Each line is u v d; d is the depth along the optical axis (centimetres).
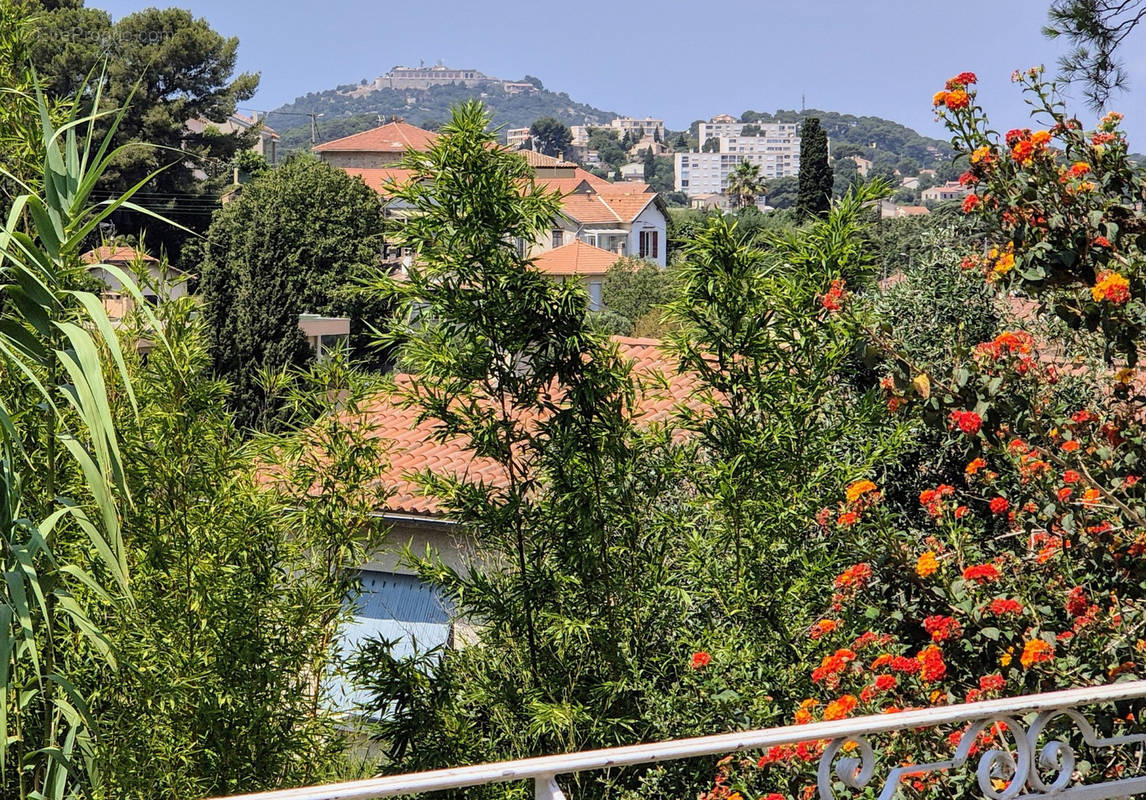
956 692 398
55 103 506
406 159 561
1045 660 360
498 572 614
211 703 511
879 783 379
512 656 599
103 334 293
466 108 552
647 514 595
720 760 471
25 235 305
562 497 561
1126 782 264
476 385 607
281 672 536
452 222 560
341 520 572
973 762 361
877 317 632
